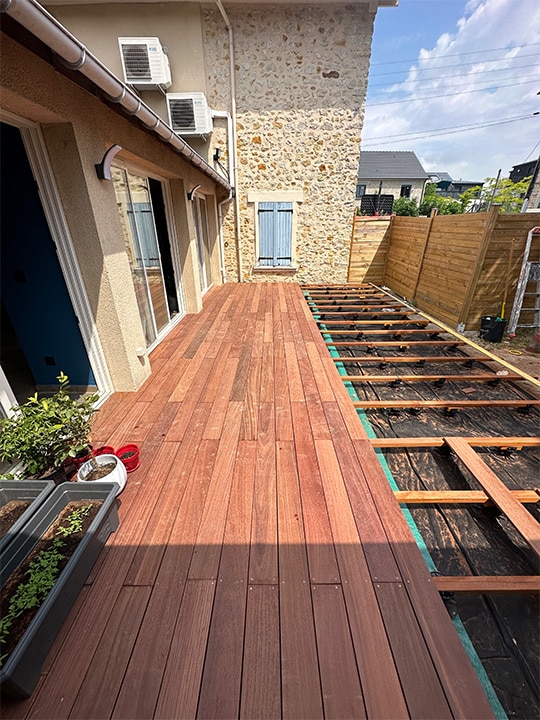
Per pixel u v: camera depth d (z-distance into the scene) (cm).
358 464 209
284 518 171
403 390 360
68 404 173
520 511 180
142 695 108
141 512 175
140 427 246
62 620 124
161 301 434
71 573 128
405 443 241
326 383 309
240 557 151
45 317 267
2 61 155
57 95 194
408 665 116
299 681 111
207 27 605
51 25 137
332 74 641
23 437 152
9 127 209
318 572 145
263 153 706
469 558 181
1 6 119
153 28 602
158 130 287
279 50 623
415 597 136
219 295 671
